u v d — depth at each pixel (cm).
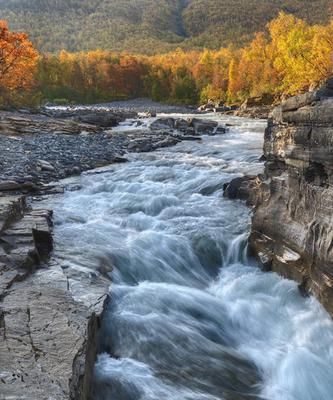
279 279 893
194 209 1280
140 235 1076
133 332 720
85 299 716
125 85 12388
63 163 1917
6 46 4762
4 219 923
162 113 6744
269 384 651
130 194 1470
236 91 9150
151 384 609
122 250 976
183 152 2323
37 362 486
